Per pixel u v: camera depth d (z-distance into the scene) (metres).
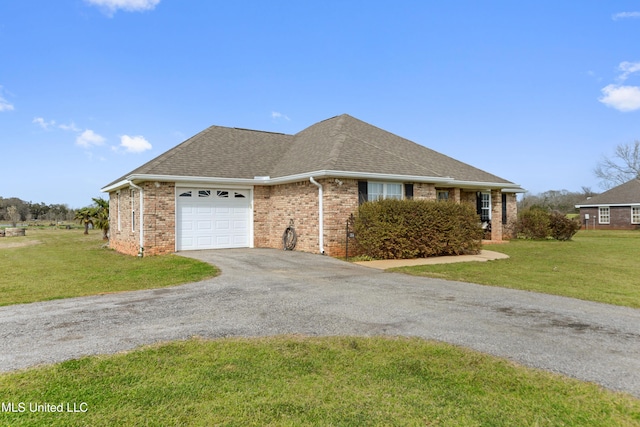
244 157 16.62
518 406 3.25
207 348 4.51
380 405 3.26
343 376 3.81
